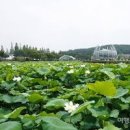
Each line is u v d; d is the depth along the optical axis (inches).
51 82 284.8
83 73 339.6
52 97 221.9
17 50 3880.4
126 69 308.5
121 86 203.6
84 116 144.9
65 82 319.0
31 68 465.1
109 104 166.7
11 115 125.7
